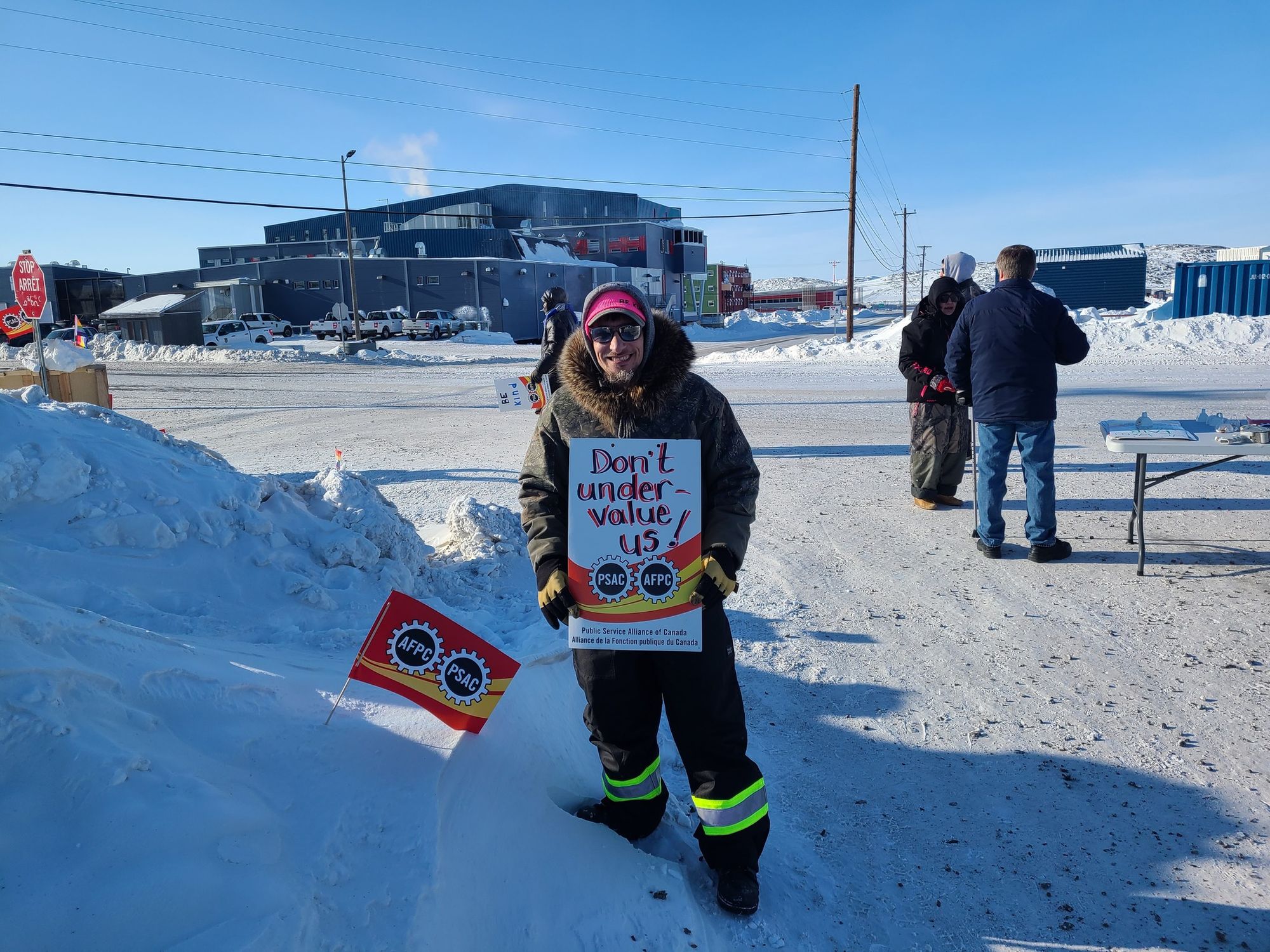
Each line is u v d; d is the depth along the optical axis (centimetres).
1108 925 226
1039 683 365
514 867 214
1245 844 255
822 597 480
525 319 5844
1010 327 506
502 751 255
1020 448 527
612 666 231
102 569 326
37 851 161
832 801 286
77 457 355
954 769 302
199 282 6306
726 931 220
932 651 403
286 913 162
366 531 434
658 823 257
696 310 8162
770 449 998
